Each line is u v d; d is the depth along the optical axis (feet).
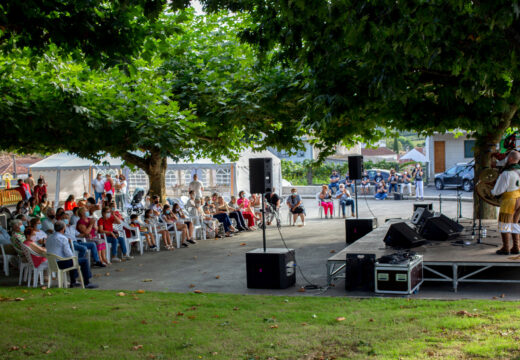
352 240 44.27
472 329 17.97
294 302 24.14
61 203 88.89
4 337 19.57
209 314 22.16
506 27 16.46
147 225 45.27
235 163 77.10
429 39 19.79
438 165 116.57
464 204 76.54
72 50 23.16
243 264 36.70
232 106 40.73
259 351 17.15
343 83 28.14
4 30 21.08
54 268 29.58
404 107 33.22
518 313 19.76
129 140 42.19
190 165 77.97
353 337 17.99
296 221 65.46
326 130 45.75
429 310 21.11
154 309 23.39
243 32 22.84
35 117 37.17
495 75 22.66
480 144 41.11
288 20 20.68
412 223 38.93
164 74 45.85
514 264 25.25
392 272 25.52
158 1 19.80
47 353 17.70
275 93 38.81
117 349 17.93
